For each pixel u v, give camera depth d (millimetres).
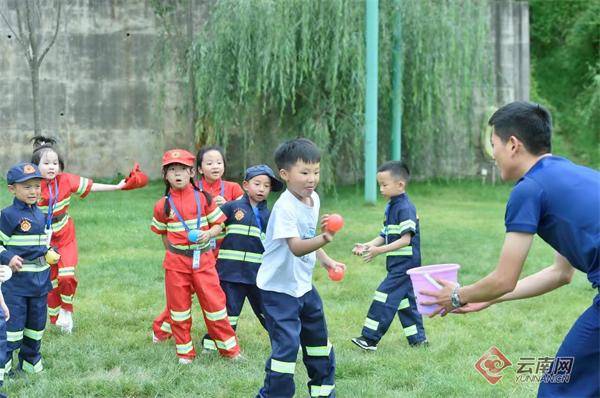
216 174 6863
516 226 3490
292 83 17031
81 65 20375
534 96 26219
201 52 17391
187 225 5867
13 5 19875
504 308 7773
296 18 16781
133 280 8914
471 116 19828
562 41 28875
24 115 20172
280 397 4461
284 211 4367
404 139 19297
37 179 5516
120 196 17641
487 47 19125
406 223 6152
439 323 7152
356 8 16953
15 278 5395
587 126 25312
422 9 17828
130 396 5094
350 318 7277
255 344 6395
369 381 5375
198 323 7082
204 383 5254
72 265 6719
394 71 17875
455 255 10914
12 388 5191
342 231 12906
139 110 20719
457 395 5078
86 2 20266
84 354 5953
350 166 19000
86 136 20500
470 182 21047
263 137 19297
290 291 4492
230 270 6105
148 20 20547
